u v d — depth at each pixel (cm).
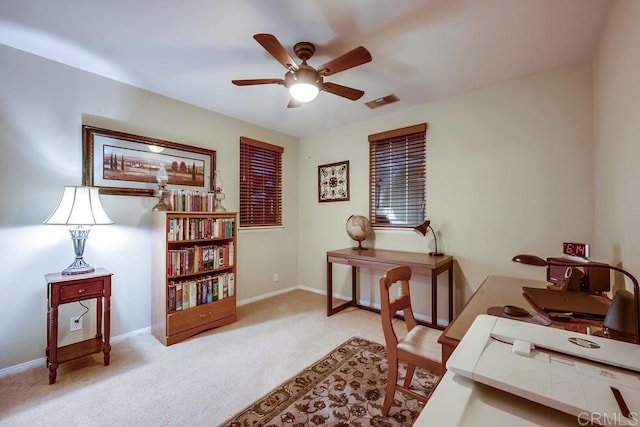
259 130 387
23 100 214
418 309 315
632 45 133
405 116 326
